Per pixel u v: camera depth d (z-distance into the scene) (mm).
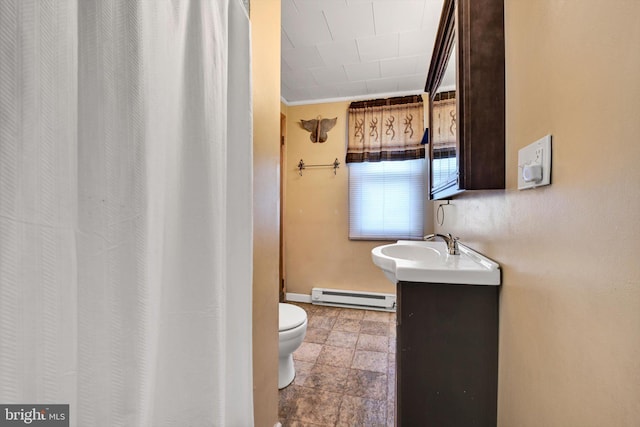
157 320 551
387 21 1899
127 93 482
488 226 1141
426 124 2838
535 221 755
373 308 2965
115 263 464
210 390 679
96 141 441
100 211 445
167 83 584
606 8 491
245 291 888
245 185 897
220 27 752
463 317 1054
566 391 610
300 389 1674
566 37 616
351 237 3072
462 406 1061
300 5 1753
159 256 561
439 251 1540
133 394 486
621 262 460
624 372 452
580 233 567
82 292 427
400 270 1078
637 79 425
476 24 1002
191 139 658
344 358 2023
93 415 436
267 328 1203
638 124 424
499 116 984
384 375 1812
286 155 3229
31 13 357
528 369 790
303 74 2609
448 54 1410
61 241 394
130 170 484
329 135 3141
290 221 3250
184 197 644
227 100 842
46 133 374
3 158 332
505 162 967
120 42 473
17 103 344
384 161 2943
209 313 682
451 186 1278
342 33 2029
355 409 1507
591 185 533
